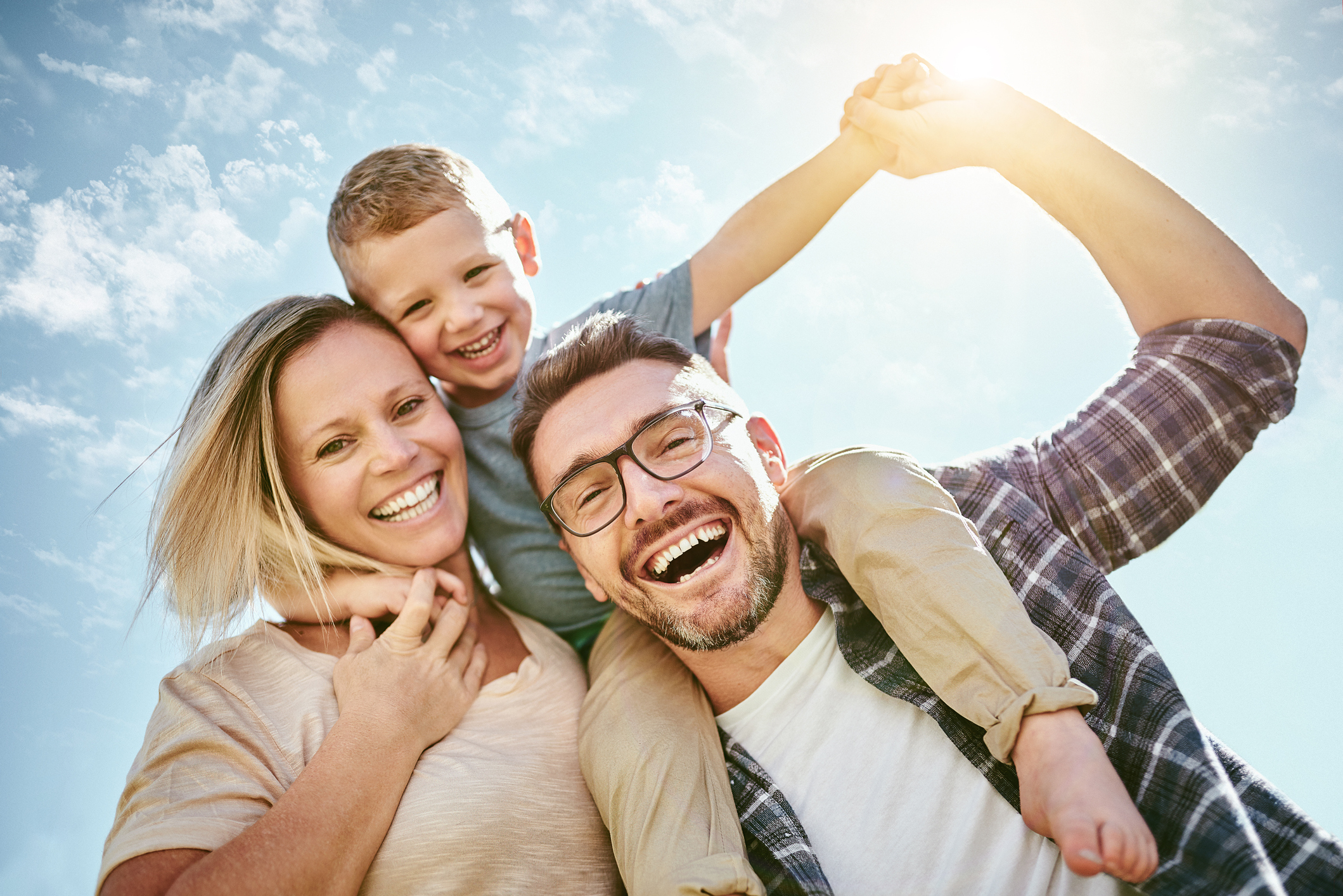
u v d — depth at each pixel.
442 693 1.71
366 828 1.48
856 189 2.42
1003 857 1.42
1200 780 1.35
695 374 1.83
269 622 1.88
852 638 1.65
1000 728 1.33
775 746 1.62
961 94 2.10
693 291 2.36
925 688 1.55
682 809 1.46
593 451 1.71
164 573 1.92
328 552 1.92
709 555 1.87
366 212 2.19
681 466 1.67
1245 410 1.78
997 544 1.69
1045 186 1.97
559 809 1.65
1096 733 1.48
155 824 1.45
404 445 1.84
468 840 1.53
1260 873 1.24
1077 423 1.87
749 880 1.34
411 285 2.18
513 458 2.27
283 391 1.85
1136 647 1.53
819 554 1.79
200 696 1.69
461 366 2.26
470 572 2.04
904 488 1.60
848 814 1.52
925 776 1.52
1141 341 1.92
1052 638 1.59
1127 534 1.80
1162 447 1.78
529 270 2.54
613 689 1.72
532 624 2.05
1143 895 1.33
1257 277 1.79
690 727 1.62
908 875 1.44
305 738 1.63
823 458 1.81
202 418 1.87
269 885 1.34
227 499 1.87
